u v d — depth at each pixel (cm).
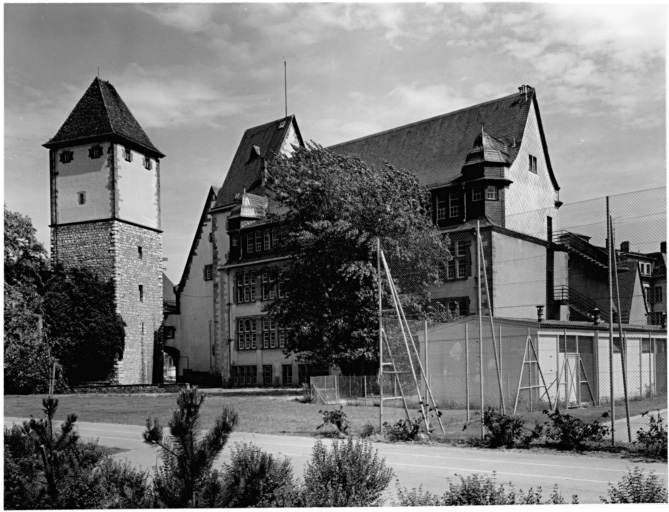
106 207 6656
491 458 1678
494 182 4662
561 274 3834
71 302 6238
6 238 5228
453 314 4534
